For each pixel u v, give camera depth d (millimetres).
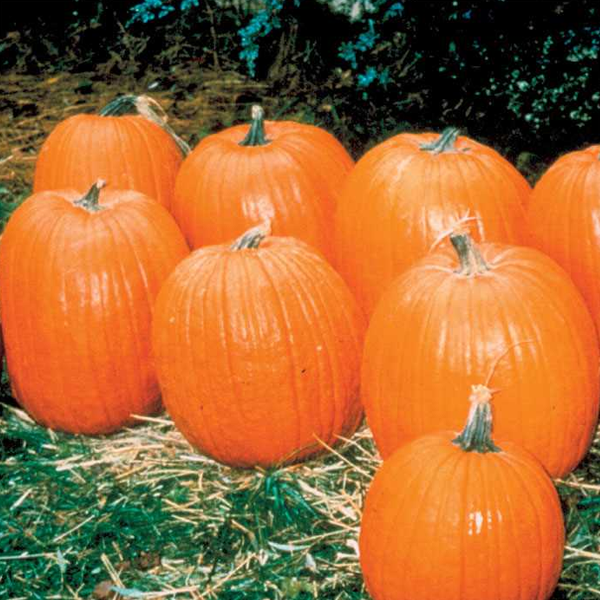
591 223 2861
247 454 2779
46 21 5137
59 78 4703
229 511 2742
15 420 2992
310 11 4426
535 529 2459
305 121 4211
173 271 2783
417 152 2918
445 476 2463
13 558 2695
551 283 2660
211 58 4812
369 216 2906
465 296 2625
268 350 2705
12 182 4043
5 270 2902
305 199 3012
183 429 2814
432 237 2850
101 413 2900
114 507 2773
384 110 4172
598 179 2871
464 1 3932
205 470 2842
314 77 4391
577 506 2717
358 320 2803
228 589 2625
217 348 2709
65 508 2787
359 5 4379
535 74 3988
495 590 2457
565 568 2611
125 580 2660
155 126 3264
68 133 3197
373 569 2512
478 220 2859
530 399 2613
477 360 2605
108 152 3166
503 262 2684
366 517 2529
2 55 4992
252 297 2705
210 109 4387
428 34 4012
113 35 5059
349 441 2814
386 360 2678
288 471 2801
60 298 2832
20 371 2920
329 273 2787
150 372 2895
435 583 2459
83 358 2850
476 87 4078
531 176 3873
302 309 2729
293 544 2689
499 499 2449
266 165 3006
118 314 2842
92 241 2840
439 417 2635
